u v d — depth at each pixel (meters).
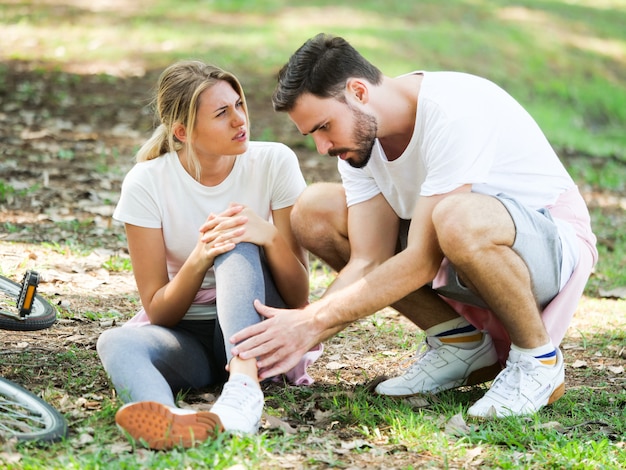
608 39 30.45
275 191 5.12
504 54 24.97
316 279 7.91
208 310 5.08
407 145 4.75
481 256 4.36
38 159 11.15
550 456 4.24
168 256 5.12
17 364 5.14
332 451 4.21
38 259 7.48
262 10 24.42
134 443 4.02
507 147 4.74
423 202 4.55
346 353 5.96
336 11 25.25
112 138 12.78
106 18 21.88
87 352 5.43
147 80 16.64
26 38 19.22
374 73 4.62
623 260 9.48
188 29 21.31
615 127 23.19
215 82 4.71
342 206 5.04
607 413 4.96
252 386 4.33
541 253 4.53
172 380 4.78
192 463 3.88
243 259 4.60
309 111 4.48
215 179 5.00
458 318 5.03
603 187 13.89
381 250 4.93
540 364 4.69
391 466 4.10
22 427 4.15
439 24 26.20
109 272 7.44
